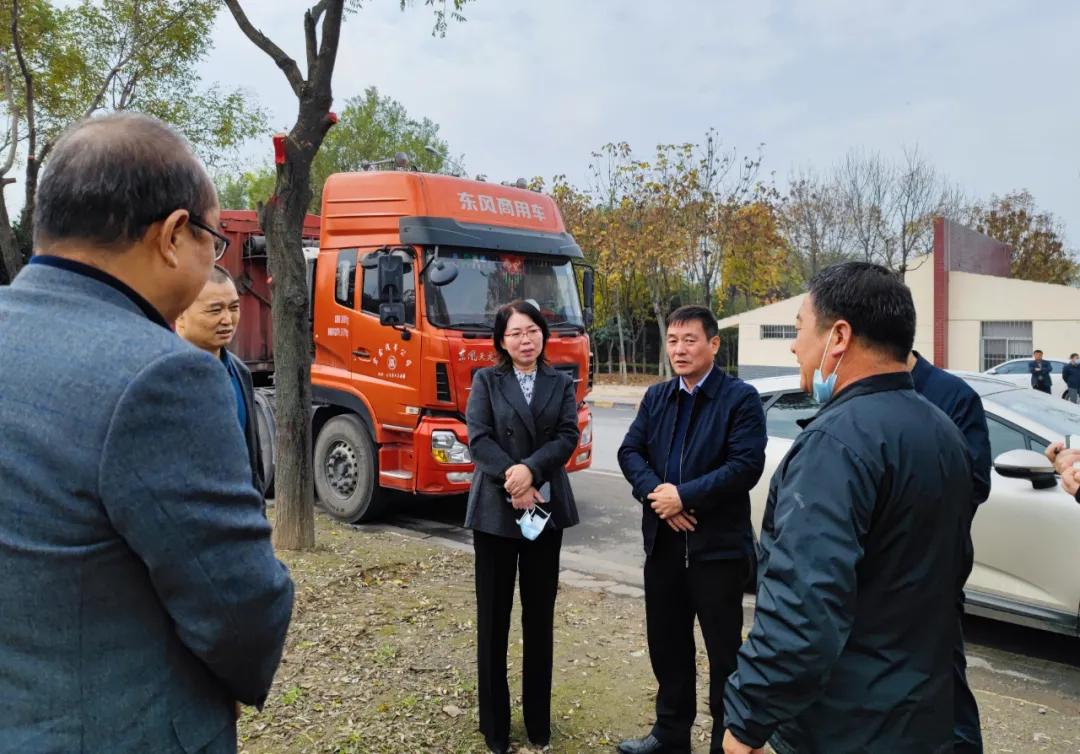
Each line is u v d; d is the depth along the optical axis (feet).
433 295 21.09
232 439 4.14
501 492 9.98
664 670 10.07
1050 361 63.93
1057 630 13.28
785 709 5.41
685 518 9.59
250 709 10.83
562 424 10.43
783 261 90.48
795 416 17.98
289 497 18.83
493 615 10.05
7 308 4.02
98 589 3.75
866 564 5.65
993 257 97.04
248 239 26.84
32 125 31.07
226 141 43.86
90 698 3.76
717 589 9.62
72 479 3.66
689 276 83.30
